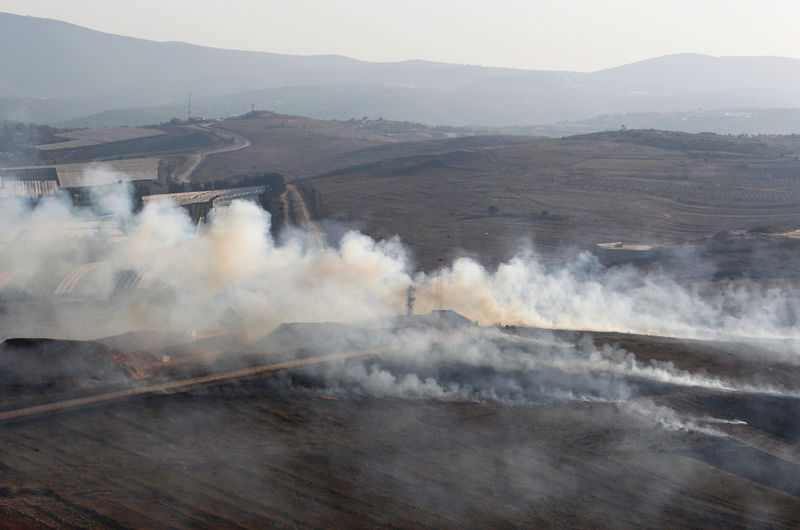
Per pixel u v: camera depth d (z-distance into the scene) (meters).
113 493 45.09
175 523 42.59
